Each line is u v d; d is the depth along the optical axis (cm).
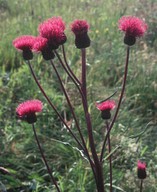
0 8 107
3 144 51
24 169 48
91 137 30
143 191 45
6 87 62
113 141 52
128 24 28
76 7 108
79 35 28
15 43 30
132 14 98
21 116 31
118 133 53
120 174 46
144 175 33
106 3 110
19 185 46
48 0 111
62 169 48
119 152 50
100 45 81
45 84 64
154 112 63
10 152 50
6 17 99
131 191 45
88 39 28
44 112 57
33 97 60
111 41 84
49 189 44
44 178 47
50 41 28
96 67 71
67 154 50
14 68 73
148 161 50
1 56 74
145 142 54
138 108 62
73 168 46
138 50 80
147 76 69
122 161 49
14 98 61
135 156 50
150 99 64
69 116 58
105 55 75
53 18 29
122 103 62
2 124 55
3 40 79
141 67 71
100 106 32
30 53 30
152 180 45
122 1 109
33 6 107
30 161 50
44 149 51
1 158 49
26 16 97
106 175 45
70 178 46
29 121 31
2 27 88
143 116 62
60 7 107
